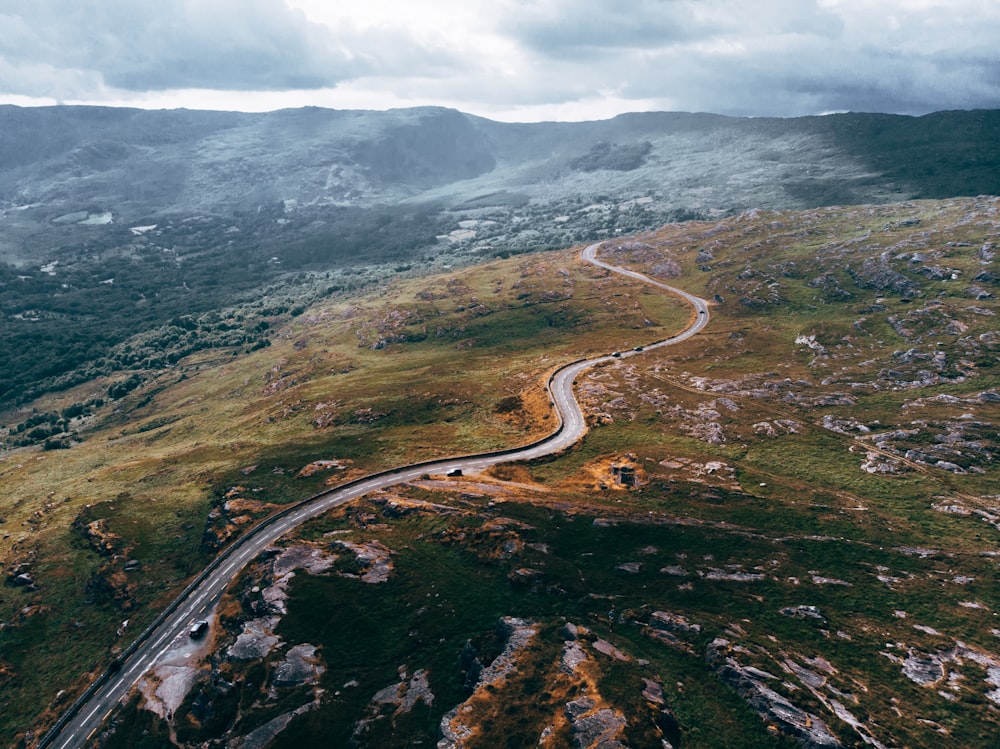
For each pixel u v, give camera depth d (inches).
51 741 3747.5
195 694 3772.1
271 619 4084.6
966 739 2513.5
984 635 3144.7
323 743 3142.2
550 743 2630.4
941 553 4025.6
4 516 7288.4
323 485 6161.4
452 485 5733.3
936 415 5984.3
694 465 5625.0
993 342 7096.5
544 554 4352.9
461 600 4030.5
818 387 7145.7
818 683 2864.2
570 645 3262.8
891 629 3265.3
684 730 2687.0
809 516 4640.8
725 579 3836.1
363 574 4456.2
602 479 5600.4
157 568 5462.6
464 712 2965.1
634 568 4087.1
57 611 5172.2
